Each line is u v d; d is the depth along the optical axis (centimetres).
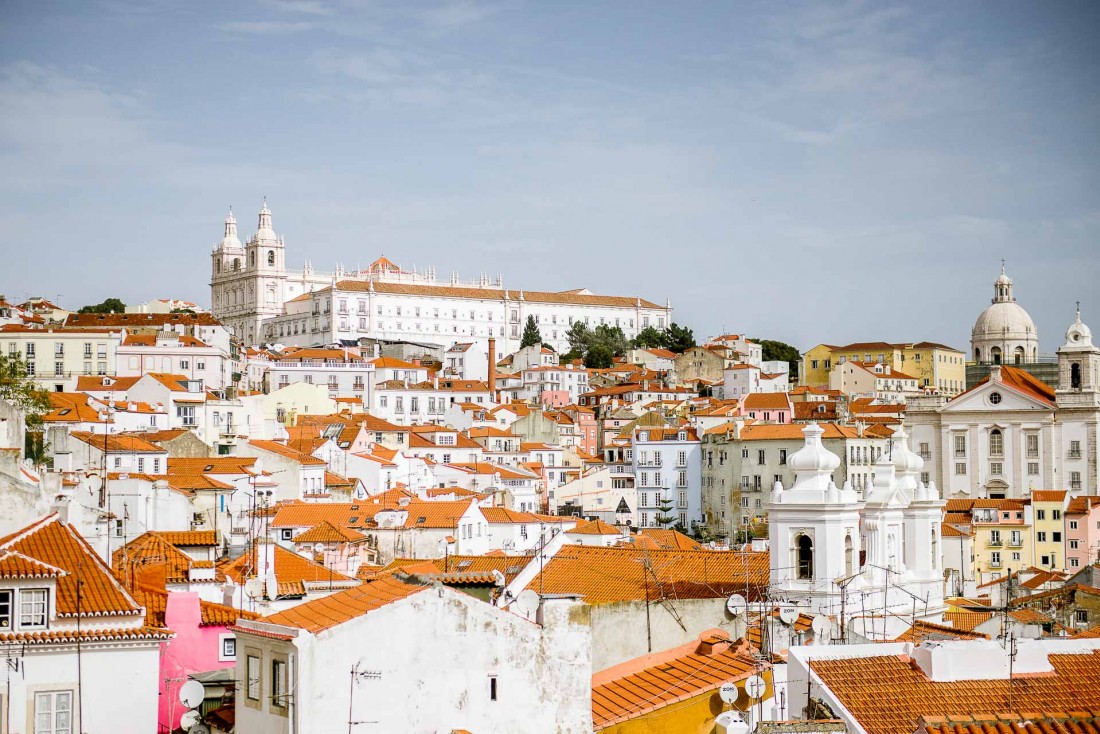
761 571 6962
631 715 4656
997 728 3953
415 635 4069
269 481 15425
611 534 13925
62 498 6725
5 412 8331
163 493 11038
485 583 5931
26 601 5119
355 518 14300
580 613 4294
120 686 5175
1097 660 4544
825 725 3891
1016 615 8144
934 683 4419
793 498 6831
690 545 13362
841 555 6762
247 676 4266
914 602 7275
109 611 5222
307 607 4456
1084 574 13300
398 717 4025
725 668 5059
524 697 4197
